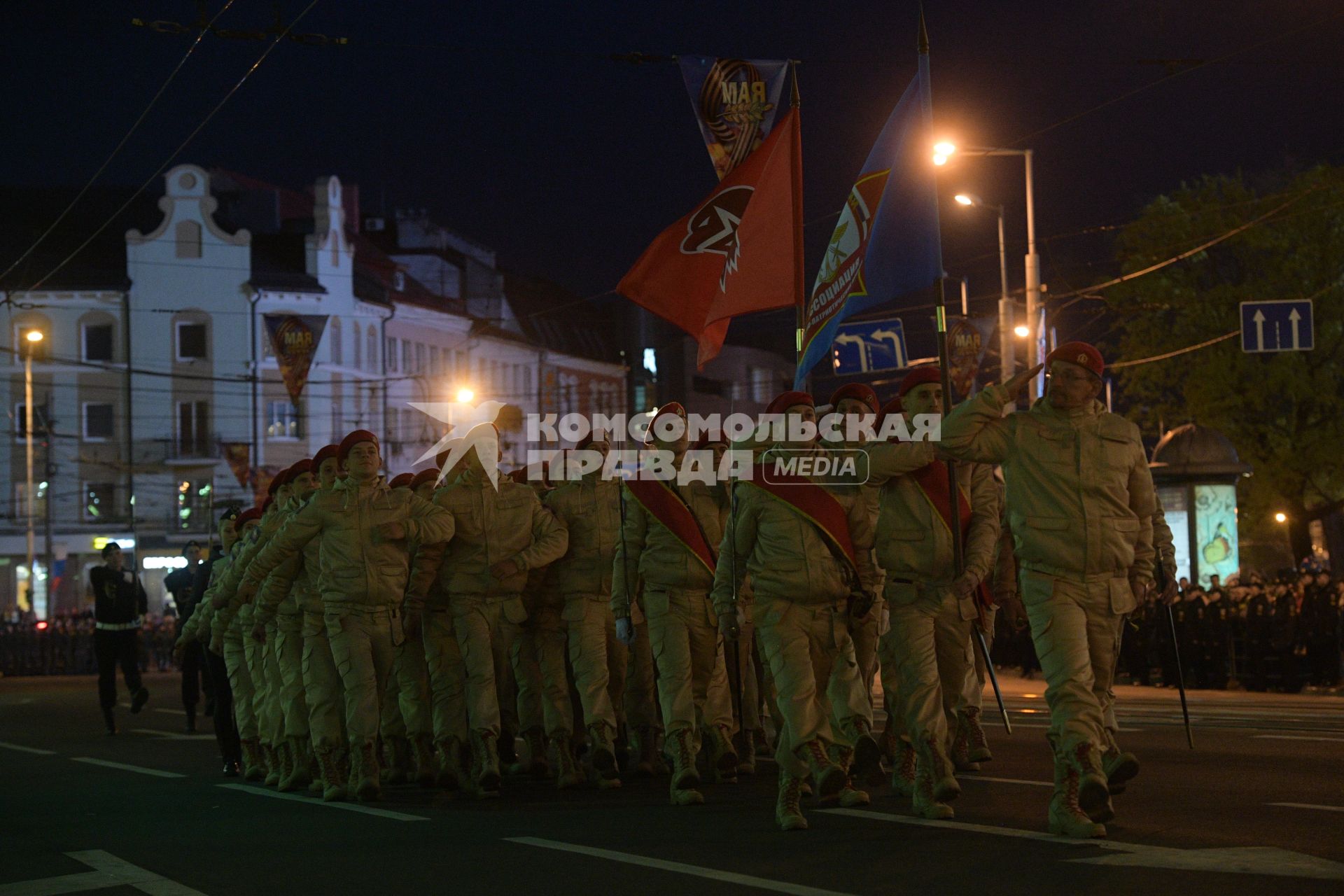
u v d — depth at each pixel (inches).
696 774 367.2
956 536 330.6
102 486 2385.6
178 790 453.4
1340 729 541.6
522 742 589.3
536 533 416.8
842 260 444.8
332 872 283.7
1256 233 1608.0
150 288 2383.1
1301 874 245.4
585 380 3063.5
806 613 332.2
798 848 289.0
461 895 253.8
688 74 511.8
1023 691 930.7
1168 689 985.5
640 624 432.5
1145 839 285.4
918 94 422.3
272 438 2374.5
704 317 499.8
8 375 2384.4
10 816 388.5
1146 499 309.3
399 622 414.3
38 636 1712.6
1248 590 987.3
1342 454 1606.8
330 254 2437.3
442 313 2662.4
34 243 2422.5
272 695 460.1
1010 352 1299.2
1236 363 1617.9
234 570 469.7
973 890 239.5
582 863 281.1
